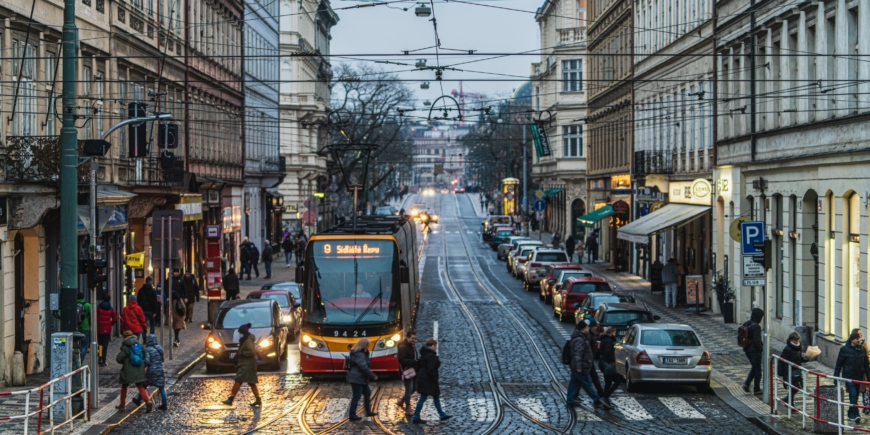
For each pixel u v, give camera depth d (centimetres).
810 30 3091
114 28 3447
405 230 3403
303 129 8288
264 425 1994
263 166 6825
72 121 2069
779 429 1919
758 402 2242
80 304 2680
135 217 3728
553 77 9238
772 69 3450
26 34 2623
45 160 2466
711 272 4172
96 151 2202
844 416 1880
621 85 6275
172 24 4306
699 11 4438
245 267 5778
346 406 2225
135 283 3869
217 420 2048
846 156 2669
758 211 3562
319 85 9862
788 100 3269
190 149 4609
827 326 2845
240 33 5944
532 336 3462
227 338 2734
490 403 2266
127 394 2350
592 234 7044
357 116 8800
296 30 8312
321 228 9269
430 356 2047
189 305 3797
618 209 5881
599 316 2994
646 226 4469
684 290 4372
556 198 9562
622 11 6231
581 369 2198
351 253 2633
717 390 2391
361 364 2055
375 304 2597
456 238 10569
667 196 5066
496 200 14188
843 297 2727
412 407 2211
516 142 12019
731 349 3045
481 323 3856
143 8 3850
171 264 2916
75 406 2044
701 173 4378
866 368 1964
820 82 2958
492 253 8600
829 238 2852
